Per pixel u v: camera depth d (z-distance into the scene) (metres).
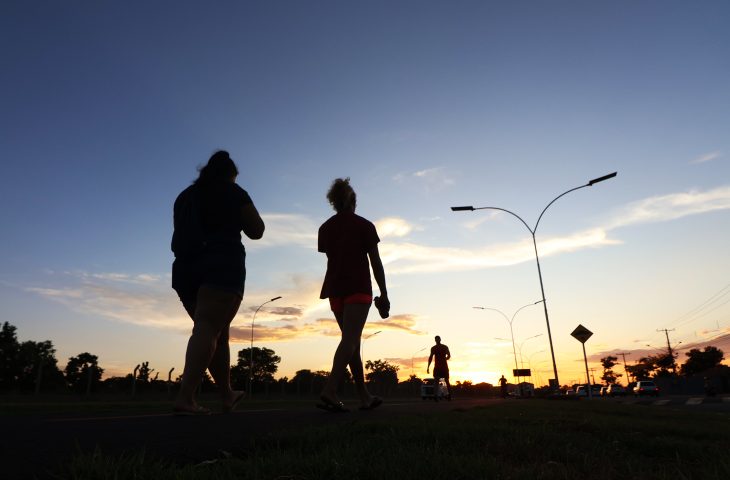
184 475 1.56
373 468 1.78
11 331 62.09
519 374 67.62
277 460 1.87
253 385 65.56
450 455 2.12
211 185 3.38
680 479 2.02
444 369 14.80
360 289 4.27
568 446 2.60
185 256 3.30
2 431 2.09
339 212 4.60
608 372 151.50
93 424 2.44
